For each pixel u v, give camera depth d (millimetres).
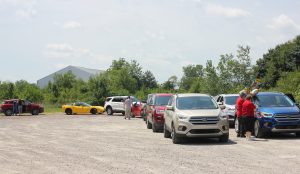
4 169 10898
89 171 10453
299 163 11219
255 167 10664
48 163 11805
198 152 13766
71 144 16578
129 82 88500
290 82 37656
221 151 13922
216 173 9930
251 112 17531
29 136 20266
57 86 79438
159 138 18906
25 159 12617
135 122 32625
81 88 72125
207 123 16125
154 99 23719
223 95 25875
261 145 15453
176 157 12656
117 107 47281
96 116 44812
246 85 46188
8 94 68375
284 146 15102
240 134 18875
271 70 65625
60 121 34531
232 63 46719
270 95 19547
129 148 15086
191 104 17453
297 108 18328
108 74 88438
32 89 68125
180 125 16234
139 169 10633
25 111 49312
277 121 17656
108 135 20641
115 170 10531
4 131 23516
